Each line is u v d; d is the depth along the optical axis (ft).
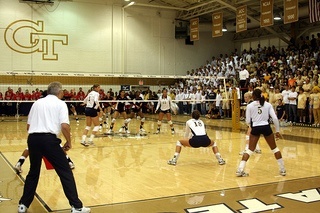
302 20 80.79
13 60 76.69
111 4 84.99
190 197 18.31
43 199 17.98
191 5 86.38
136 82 87.35
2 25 75.77
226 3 73.41
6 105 74.38
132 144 36.68
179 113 82.99
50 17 79.46
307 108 57.82
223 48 98.58
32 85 77.10
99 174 23.52
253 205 16.92
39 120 15.37
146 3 88.12
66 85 79.61
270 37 89.86
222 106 71.10
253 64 75.87
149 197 18.33
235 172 24.26
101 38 84.28
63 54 80.84
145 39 89.04
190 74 90.89
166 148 34.27
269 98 59.77
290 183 21.18
